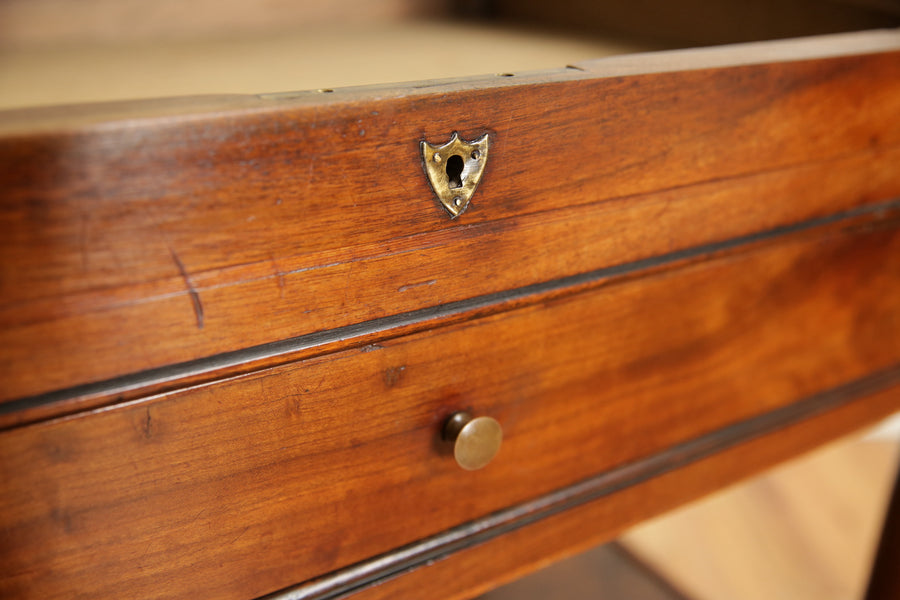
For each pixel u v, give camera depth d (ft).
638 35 2.23
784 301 1.82
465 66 1.86
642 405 1.76
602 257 1.61
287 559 1.55
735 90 1.61
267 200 1.39
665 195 1.63
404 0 2.59
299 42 2.19
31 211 1.30
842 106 1.71
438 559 1.66
